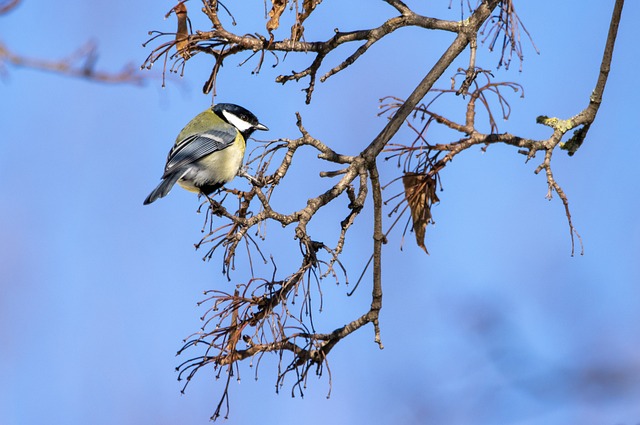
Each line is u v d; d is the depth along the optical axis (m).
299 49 8.80
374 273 8.27
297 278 7.63
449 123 8.45
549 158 8.40
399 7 8.98
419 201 8.59
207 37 8.34
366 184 8.10
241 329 7.58
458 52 8.68
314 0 8.76
